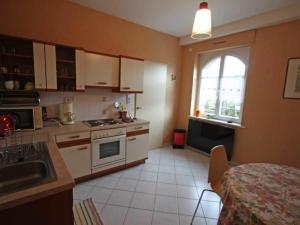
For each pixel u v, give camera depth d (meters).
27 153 1.43
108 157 2.61
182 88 4.18
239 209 1.07
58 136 2.10
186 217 1.91
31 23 2.27
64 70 2.43
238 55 3.17
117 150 2.73
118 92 3.00
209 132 3.57
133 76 2.93
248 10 2.51
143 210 1.98
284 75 2.53
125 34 3.09
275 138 2.68
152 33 3.46
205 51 3.61
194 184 2.56
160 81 3.78
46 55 2.15
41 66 2.13
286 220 0.94
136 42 3.26
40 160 1.32
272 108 2.68
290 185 1.30
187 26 3.27
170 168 3.04
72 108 2.60
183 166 3.14
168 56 3.83
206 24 1.46
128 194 2.25
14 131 1.87
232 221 1.10
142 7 2.60
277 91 2.61
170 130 4.24
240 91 3.19
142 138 3.03
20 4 2.17
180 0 2.36
